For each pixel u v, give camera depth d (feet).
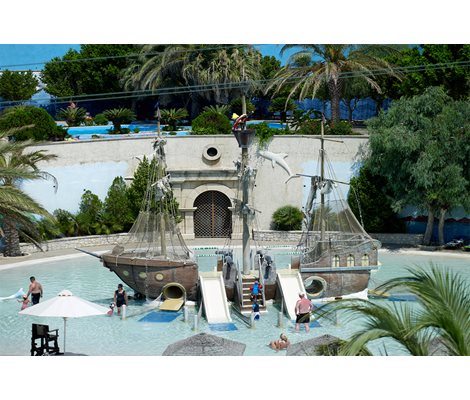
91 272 104.68
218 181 133.80
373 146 123.44
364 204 128.36
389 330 32.73
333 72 144.05
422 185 116.78
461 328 32.07
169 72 185.16
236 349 58.39
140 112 210.59
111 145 134.41
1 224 112.98
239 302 80.43
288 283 83.87
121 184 133.28
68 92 196.85
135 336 69.56
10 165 111.24
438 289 33.45
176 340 67.97
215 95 180.86
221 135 136.15
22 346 65.31
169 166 135.85
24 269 106.83
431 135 116.88
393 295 85.56
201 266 108.99
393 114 121.80
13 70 193.26
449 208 121.08
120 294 78.95
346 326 73.20
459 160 116.57
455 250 121.49
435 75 147.74
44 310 58.85
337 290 85.71
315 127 141.79
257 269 89.20
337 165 134.41
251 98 204.13
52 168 128.77
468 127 113.60
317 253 88.22
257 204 136.98
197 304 83.97
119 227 130.93
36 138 133.39
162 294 84.07
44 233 119.75
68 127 175.11
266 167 136.15
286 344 64.13
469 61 141.08
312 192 93.45
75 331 71.56
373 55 161.89
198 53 179.73
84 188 132.46
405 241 128.67
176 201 131.03
